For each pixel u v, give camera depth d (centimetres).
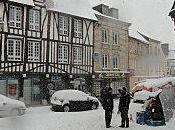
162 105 1155
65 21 2616
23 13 2303
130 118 1232
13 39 2228
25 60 2291
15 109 1562
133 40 3584
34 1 2391
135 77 3566
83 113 1516
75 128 1038
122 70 3238
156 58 4275
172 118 1210
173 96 1234
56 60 2508
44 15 2452
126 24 3328
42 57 2408
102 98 1091
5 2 2194
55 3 2609
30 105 2288
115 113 1523
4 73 2161
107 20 3070
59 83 2561
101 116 1326
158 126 1092
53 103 1895
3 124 1103
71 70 2628
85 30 2788
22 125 1091
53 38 2497
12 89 2252
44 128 1034
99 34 2948
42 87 2431
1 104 1513
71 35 2647
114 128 1053
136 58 3650
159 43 4450
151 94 1384
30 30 2342
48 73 2439
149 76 3919
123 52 3281
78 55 2706
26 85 2384
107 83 3014
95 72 2847
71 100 1877
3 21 2172
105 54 3025
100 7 3216
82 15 2748
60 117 1301
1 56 2152
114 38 3167
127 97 1086
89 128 1045
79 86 2711
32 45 2350
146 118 1148
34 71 2344
